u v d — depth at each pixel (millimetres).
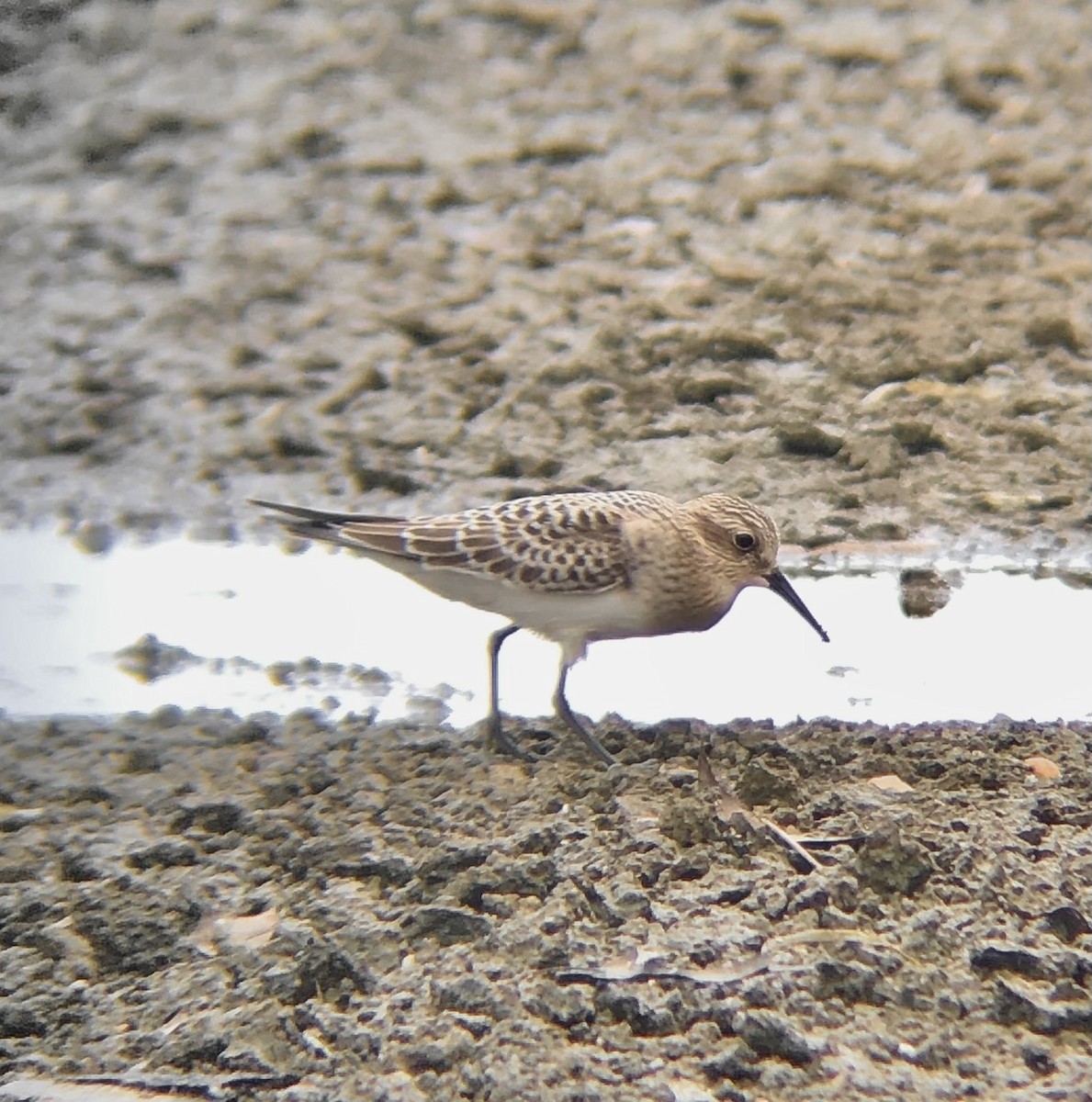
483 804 10039
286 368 16516
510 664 12305
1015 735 10594
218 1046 8219
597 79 20656
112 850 9977
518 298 17297
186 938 9141
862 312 16844
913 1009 8086
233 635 12820
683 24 21328
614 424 15508
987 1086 7637
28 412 15961
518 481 14859
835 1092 7637
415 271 17812
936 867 8938
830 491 14523
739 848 9164
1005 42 20906
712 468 14883
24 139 20016
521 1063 7828
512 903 8898
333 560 14055
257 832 10062
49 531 14430
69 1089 8047
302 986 8492
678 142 19625
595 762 10594
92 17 21641
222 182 19328
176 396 16188
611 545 10688
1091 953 8328
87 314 17375
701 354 16344
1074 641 12352
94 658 12469
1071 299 16922
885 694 11609
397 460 15195
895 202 18531
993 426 15281
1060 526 14031
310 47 21266
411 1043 8039
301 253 18188
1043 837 9258
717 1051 7902
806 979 8195
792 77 20531
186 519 14578
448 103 20406
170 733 11414
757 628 12727
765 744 10344
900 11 21422
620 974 8312
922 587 13242
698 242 18031
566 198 18812
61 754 11180
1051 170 18953
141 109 20422
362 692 11938
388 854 9531
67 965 8945
